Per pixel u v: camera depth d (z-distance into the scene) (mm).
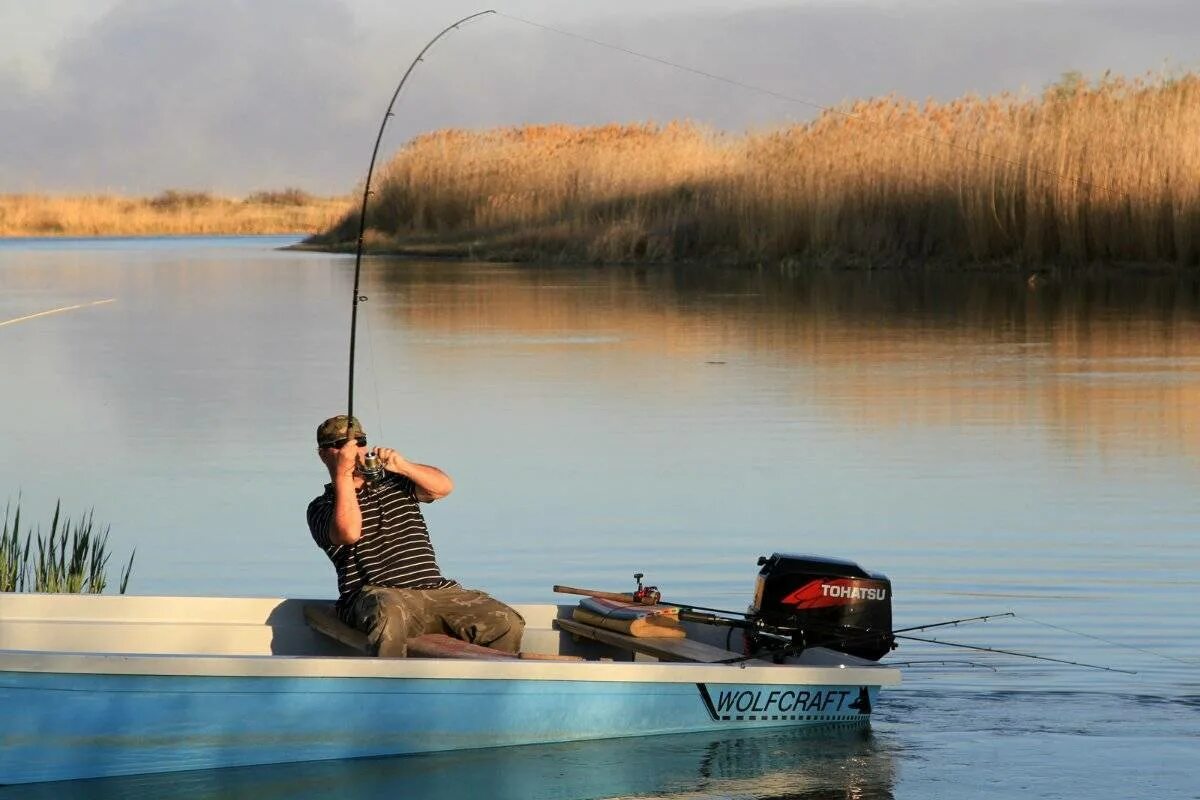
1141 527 37812
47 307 100562
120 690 22516
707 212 144375
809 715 25281
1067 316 86438
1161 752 24172
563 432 51469
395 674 23328
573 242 153625
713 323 86062
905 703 26438
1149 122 111625
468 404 57625
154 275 138250
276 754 23297
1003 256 117938
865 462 46156
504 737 24109
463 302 103312
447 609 26062
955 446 48406
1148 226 109688
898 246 124375
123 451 48406
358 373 66688
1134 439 49188
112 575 34219
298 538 37500
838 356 70375
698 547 36406
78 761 22672
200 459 47000
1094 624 30438
